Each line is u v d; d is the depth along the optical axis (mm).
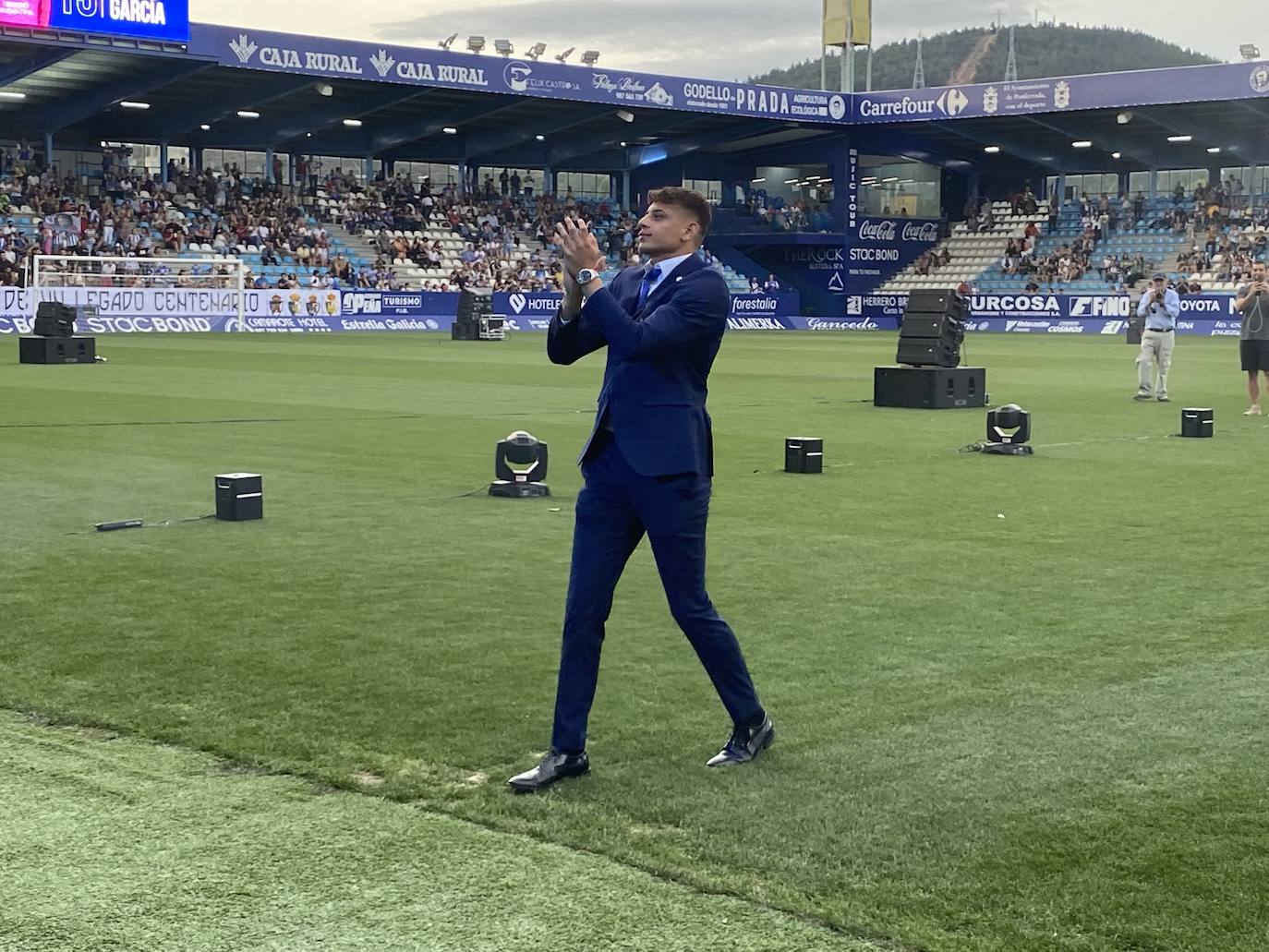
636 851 4211
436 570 8469
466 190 64188
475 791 4730
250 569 8445
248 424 16906
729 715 5473
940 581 8305
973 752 5211
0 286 42750
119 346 35438
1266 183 63938
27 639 6719
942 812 4590
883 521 10445
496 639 6816
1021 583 8258
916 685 6098
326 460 13633
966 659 6539
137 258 44594
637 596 7836
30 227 48062
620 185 68125
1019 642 6871
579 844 4270
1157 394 22188
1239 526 10273
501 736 5336
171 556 8805
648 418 4859
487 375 26281
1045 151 65438
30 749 5137
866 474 13109
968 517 10641
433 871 4051
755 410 19922
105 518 10164
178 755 5082
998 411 14844
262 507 10383
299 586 7969
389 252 56344
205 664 6316
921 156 65625
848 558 9000
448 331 49406
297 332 46531
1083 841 4340
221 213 53656
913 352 20406
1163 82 54656
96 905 3814
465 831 4363
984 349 41219
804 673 6277
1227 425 18172
